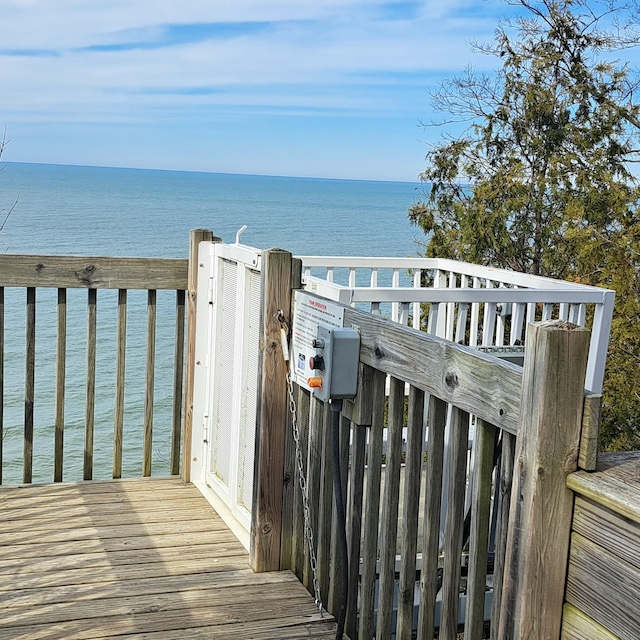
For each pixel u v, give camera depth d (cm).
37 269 361
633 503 140
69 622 258
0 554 306
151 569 299
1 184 13700
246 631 257
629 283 979
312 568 275
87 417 389
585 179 1071
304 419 292
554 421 154
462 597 327
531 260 1142
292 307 290
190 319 389
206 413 387
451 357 195
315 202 13925
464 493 202
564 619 159
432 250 1154
